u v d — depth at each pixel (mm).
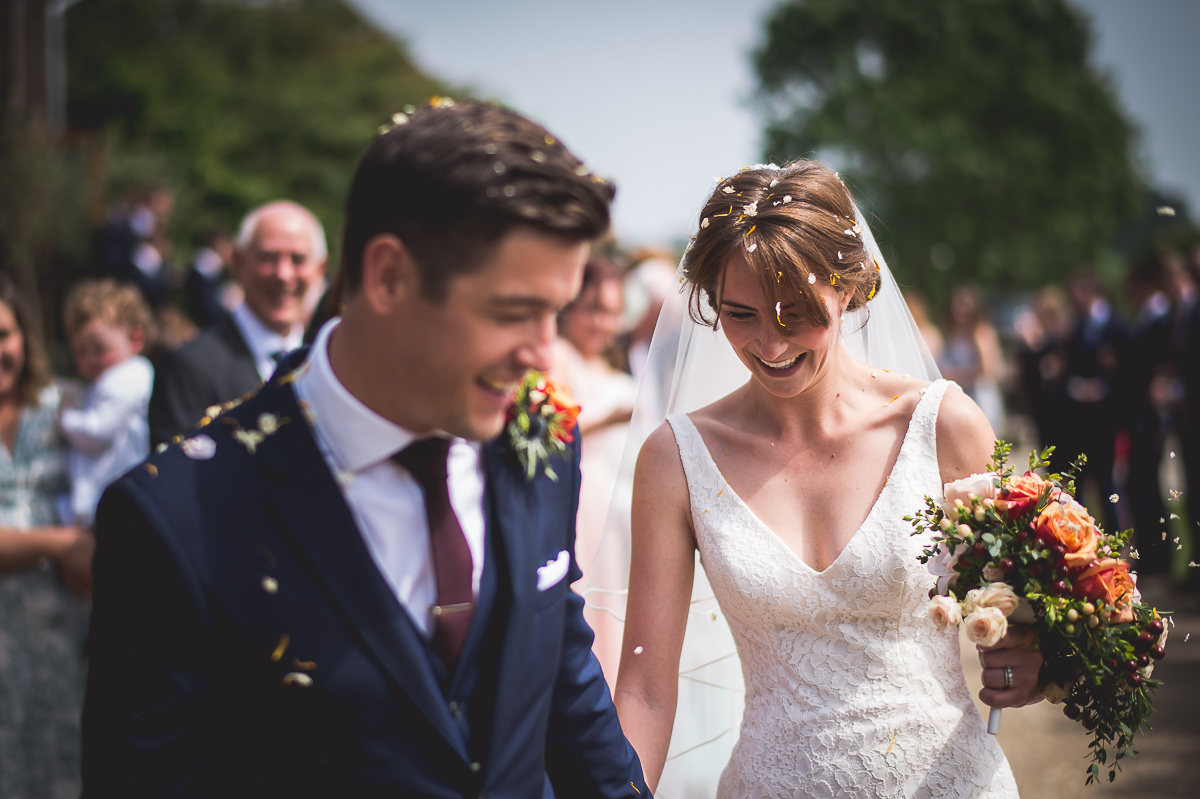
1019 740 4527
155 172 25375
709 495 2066
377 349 1229
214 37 36250
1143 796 3842
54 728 3582
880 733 1906
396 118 1240
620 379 4746
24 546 3330
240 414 1316
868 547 1918
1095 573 1694
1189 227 28047
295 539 1243
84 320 4102
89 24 33125
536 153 1168
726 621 2240
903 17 36750
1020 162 35188
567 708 1511
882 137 35469
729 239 1839
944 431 1984
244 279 3717
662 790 2248
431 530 1321
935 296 35094
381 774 1237
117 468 3932
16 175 14414
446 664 1308
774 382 1927
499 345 1183
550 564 1425
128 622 1188
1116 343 7477
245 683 1224
